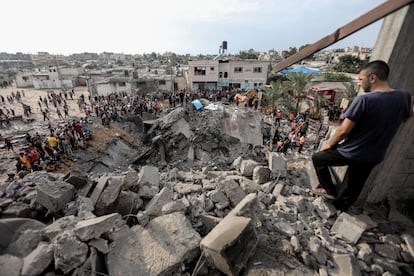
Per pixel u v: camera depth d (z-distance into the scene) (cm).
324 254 231
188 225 259
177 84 4366
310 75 2312
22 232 242
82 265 206
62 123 1998
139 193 353
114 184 328
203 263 221
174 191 371
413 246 237
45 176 401
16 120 2264
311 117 2233
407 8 218
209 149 1358
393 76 244
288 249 241
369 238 258
